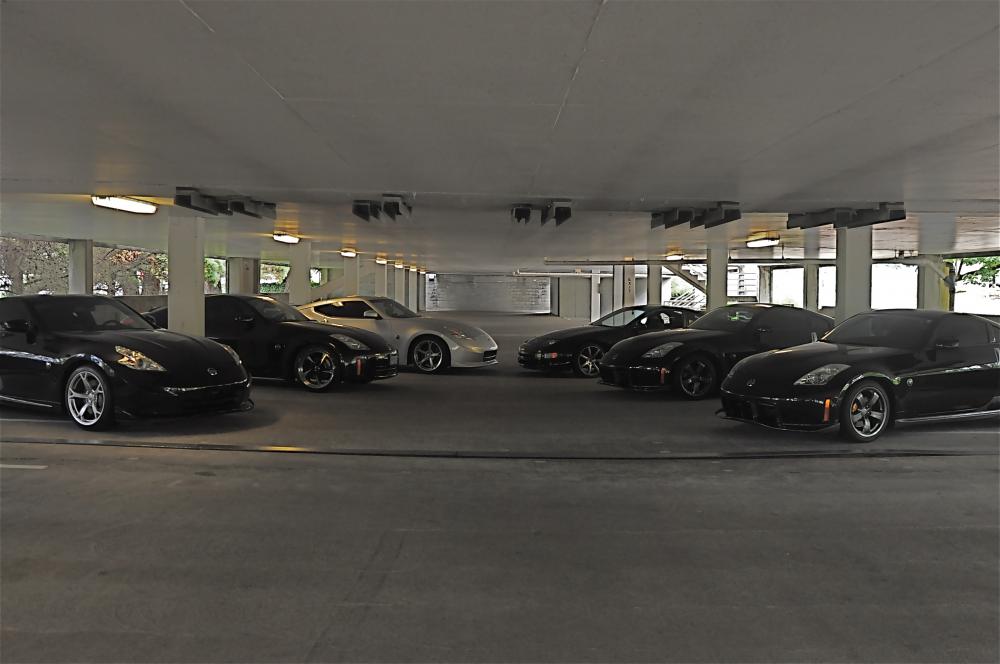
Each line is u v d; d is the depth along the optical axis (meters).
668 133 7.00
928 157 8.09
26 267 36.38
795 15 4.13
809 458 6.31
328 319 12.93
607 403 9.46
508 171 9.08
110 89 5.72
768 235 17.95
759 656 2.86
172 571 3.67
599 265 33.31
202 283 12.32
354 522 4.47
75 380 7.15
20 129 7.10
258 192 11.00
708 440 7.06
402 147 7.71
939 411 7.33
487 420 8.10
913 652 2.89
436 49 4.75
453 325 13.17
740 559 3.91
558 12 4.12
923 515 4.70
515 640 2.98
